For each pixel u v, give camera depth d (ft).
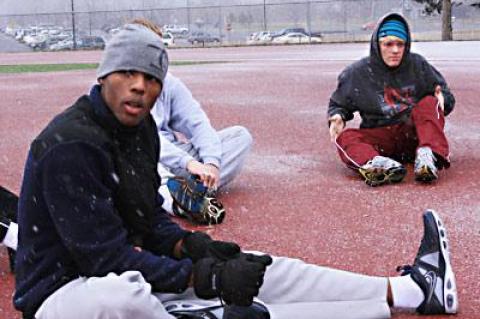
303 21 159.74
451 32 126.41
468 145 24.57
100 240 8.88
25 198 9.00
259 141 26.53
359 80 19.97
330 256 14.26
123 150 9.36
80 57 102.68
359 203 17.75
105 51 9.10
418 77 19.84
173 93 16.93
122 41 8.96
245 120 31.81
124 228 9.36
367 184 19.27
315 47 110.63
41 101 42.16
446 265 11.03
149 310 8.66
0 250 14.80
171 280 9.00
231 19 163.12
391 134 20.06
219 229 16.08
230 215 17.07
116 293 8.53
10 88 50.39
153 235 10.30
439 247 11.05
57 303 8.72
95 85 9.29
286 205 17.81
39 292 9.02
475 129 27.68
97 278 8.80
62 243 9.00
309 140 26.43
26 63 86.33
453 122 29.37
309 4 144.97
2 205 13.15
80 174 8.74
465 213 16.66
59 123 8.94
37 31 167.94
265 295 10.19
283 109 34.65
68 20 175.11
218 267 8.80
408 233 15.39
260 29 162.09
